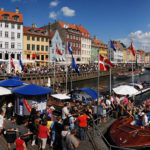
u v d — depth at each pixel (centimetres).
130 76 5544
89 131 935
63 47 6178
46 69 4006
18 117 981
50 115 865
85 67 5216
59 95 1291
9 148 684
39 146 677
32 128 776
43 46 5441
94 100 1244
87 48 7594
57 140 761
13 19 4800
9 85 1120
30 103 939
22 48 4934
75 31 6919
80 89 1334
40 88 975
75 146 561
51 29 6769
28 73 3456
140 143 763
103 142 807
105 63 1353
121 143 785
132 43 2188
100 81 4594
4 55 4700
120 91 1455
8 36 4741
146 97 2433
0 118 759
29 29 5194
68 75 4328
